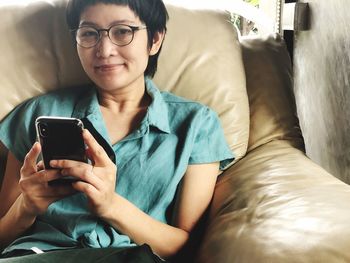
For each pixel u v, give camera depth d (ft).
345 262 2.51
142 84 4.05
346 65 4.23
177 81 4.47
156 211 3.77
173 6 4.66
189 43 4.54
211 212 3.94
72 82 4.33
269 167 4.09
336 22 4.43
